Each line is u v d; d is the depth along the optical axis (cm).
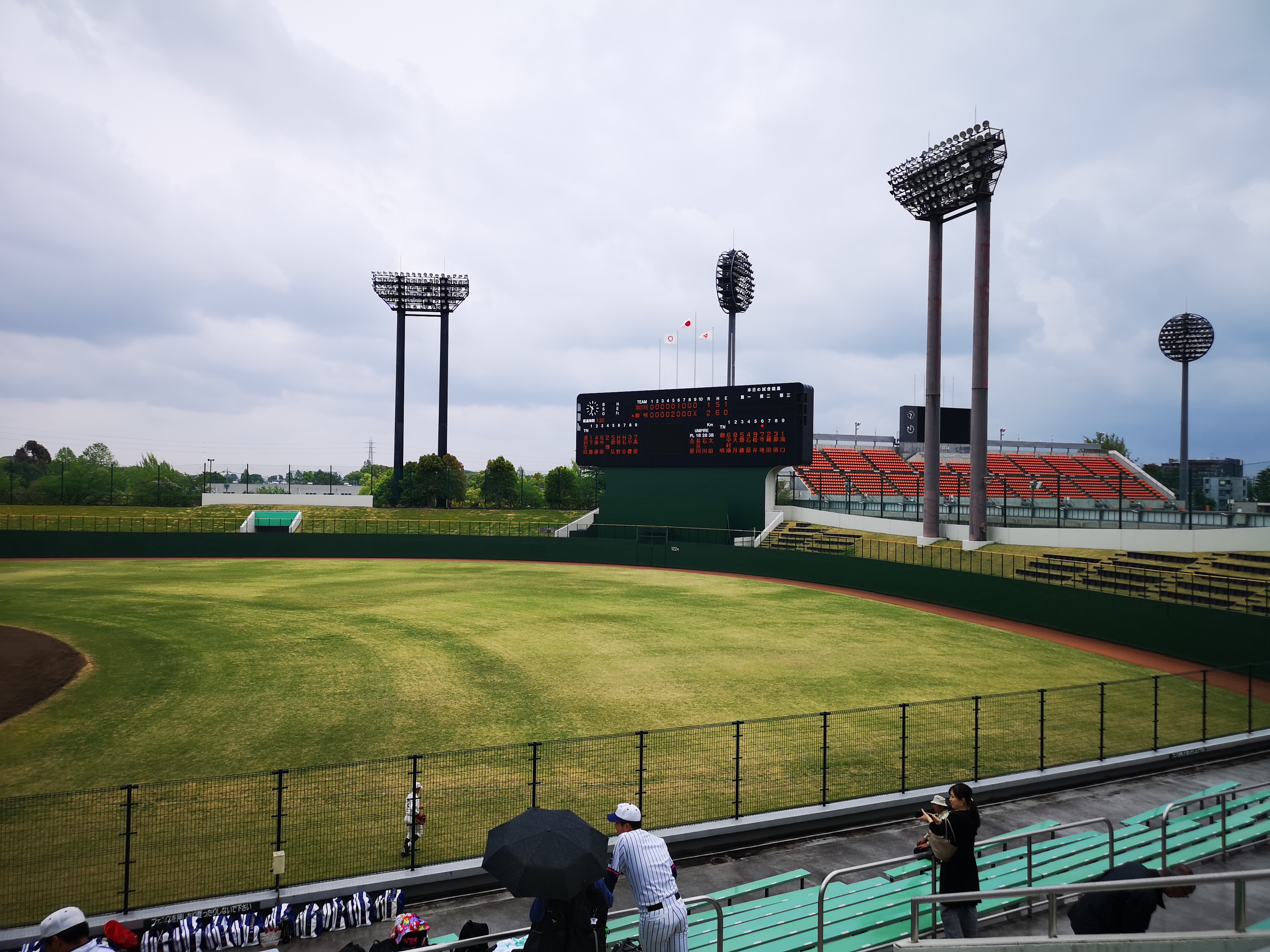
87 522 7306
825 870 1317
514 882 687
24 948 990
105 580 4928
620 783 1667
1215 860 1113
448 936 1105
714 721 2141
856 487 7888
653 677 2597
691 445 6334
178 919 1122
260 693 2384
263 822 1480
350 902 1147
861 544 5556
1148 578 3622
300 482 11112
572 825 755
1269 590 3148
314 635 3241
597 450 6756
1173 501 7956
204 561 6206
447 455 9050
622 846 772
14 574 5200
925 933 966
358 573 5438
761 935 982
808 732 2019
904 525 5559
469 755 1858
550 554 6450
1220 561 3812
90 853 1359
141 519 7456
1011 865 1148
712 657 2906
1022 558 4444
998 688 2519
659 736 1997
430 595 4391
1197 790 1636
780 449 5909
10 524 7075
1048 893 661
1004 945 674
